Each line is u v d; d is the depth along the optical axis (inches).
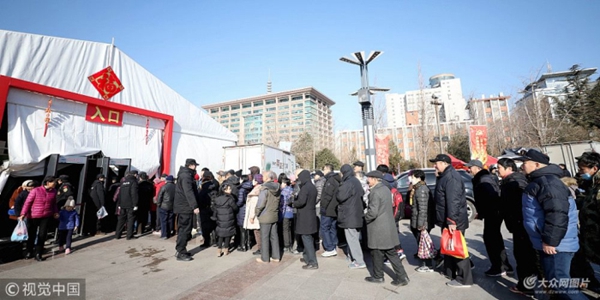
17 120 274.1
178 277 175.5
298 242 258.1
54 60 310.2
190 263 204.8
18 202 213.6
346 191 182.2
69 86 320.8
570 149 488.7
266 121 3297.2
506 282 157.2
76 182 329.1
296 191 246.2
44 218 216.7
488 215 168.6
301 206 191.5
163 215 291.0
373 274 161.6
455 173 158.1
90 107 340.2
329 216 217.8
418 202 179.9
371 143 398.6
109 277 177.2
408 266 191.6
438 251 189.9
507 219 151.2
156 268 193.9
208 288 156.2
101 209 282.4
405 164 1153.4
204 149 496.7
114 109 364.8
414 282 160.4
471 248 230.8
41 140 289.9
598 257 128.6
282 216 240.8
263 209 203.6
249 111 3629.4
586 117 880.3
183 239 212.2
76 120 325.1
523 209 122.5
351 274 175.3
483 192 170.9
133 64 401.7
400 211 202.5
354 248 186.1
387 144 504.7
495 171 347.6
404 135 2322.8
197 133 486.9
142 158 395.5
